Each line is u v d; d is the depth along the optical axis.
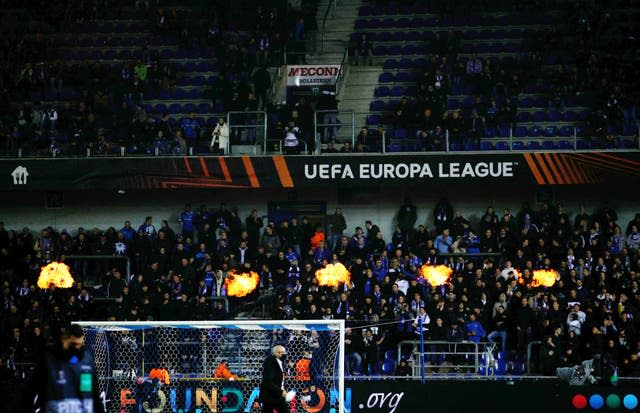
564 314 49.81
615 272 52.22
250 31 72.12
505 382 44.47
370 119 65.00
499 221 59.03
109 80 67.81
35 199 64.12
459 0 72.88
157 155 60.09
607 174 58.28
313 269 53.34
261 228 62.97
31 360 49.66
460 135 61.12
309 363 36.06
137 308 52.22
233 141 62.69
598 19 70.19
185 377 35.69
